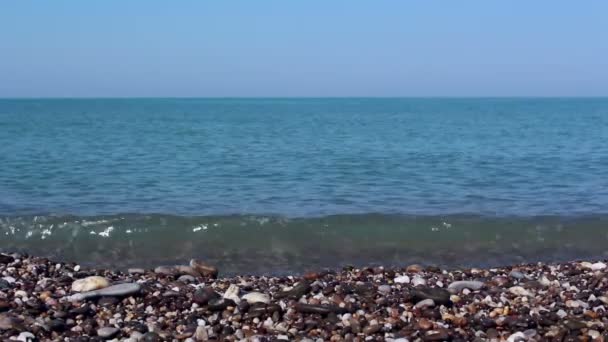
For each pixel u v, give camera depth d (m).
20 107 166.75
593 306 9.82
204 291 9.77
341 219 17.03
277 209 19.44
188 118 91.75
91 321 8.90
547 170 28.64
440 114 114.00
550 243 16.08
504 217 17.97
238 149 38.44
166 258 14.70
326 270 12.99
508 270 12.53
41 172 26.72
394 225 16.73
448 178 26.00
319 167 29.38
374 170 28.36
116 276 11.57
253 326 8.91
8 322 8.54
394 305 9.73
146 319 9.12
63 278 10.88
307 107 189.62
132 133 53.38
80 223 16.19
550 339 8.50
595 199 21.22
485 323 8.99
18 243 15.63
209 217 16.89
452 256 15.05
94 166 29.03
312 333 8.70
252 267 14.01
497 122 78.06
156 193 22.14
